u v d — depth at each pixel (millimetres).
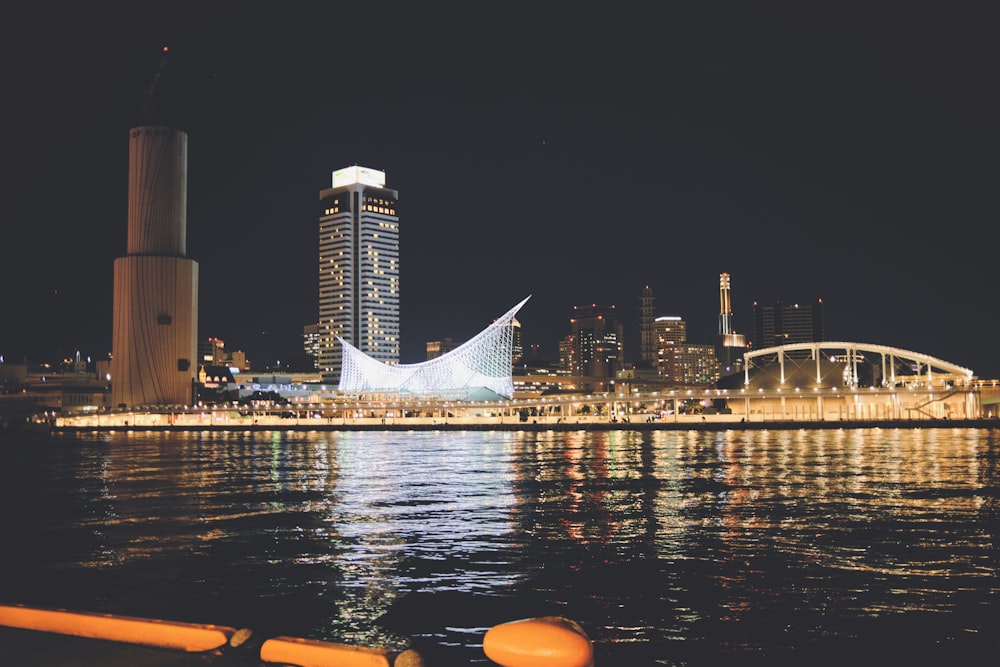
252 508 45125
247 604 22250
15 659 8125
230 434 196000
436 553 30188
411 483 60750
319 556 29578
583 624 20156
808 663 17078
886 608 21625
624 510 43344
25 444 147125
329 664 7598
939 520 38781
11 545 32469
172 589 24141
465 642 18547
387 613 21266
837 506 44531
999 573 26188
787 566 27484
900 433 164750
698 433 172375
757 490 53656
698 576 25891
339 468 78125
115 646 8508
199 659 8031
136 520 40281
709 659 17328
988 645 18297
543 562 28344
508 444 129375
